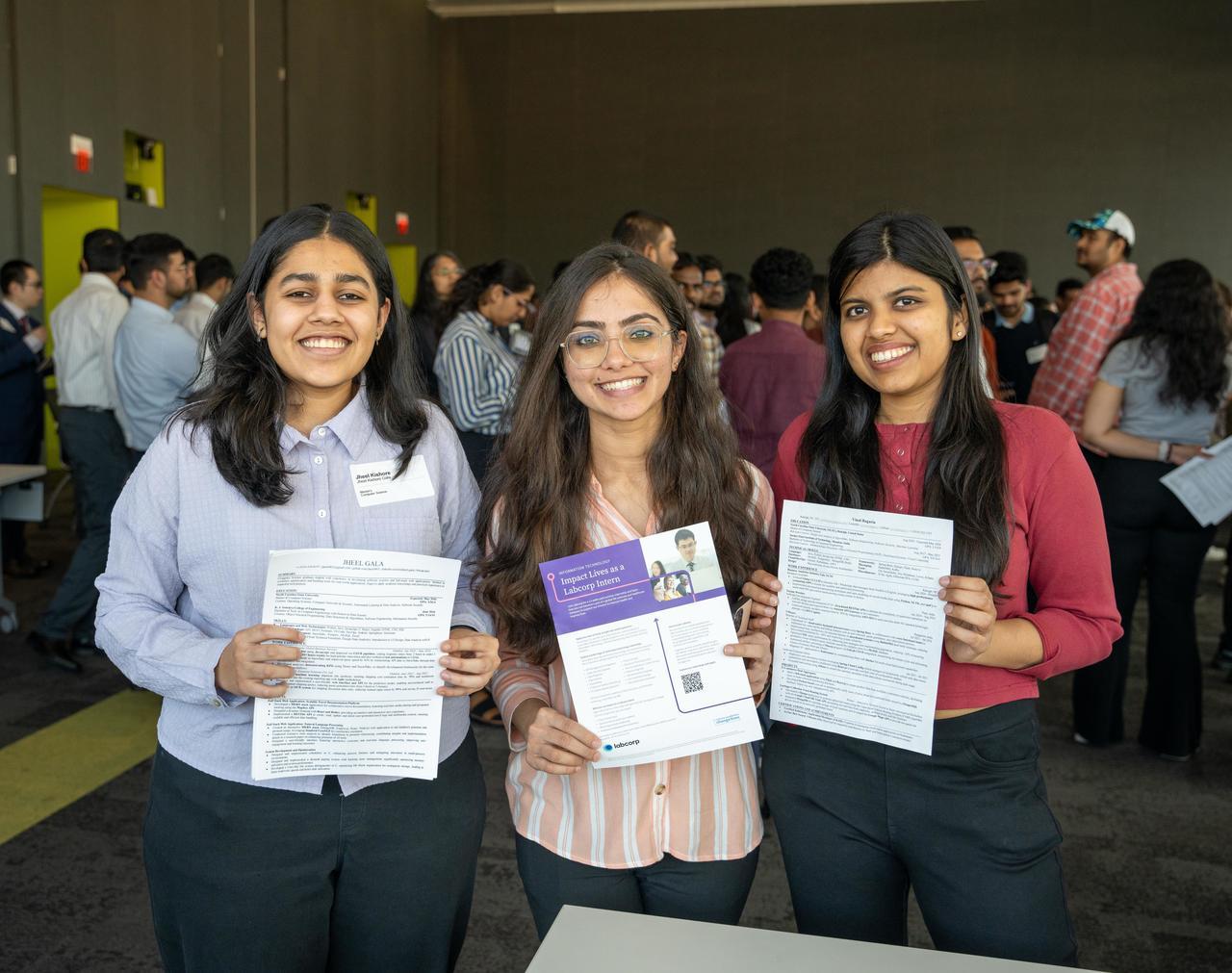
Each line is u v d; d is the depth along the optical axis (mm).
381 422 1339
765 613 1343
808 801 1393
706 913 1391
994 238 11734
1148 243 11391
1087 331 3293
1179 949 2182
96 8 7285
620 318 1315
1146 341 2941
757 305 2977
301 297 1233
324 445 1306
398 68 11898
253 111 9336
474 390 3479
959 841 1309
